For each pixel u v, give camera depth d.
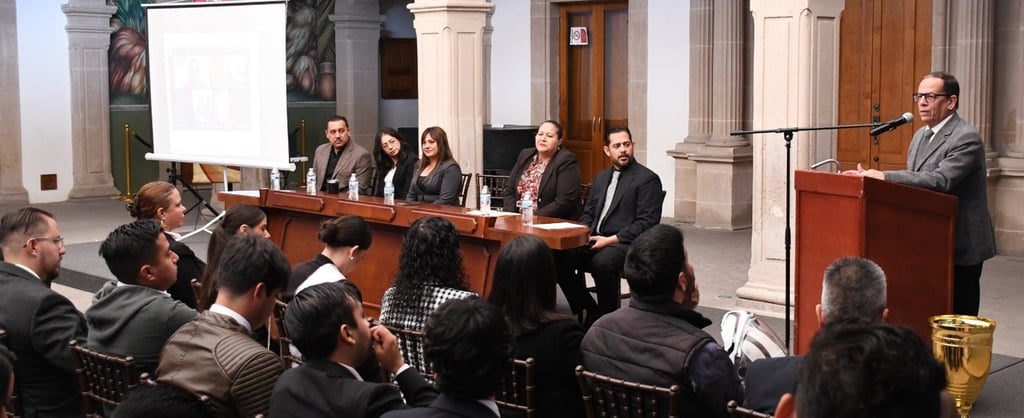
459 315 2.56
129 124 14.58
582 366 3.22
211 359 3.00
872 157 10.09
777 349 3.63
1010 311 7.05
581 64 12.76
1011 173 9.03
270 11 9.00
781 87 6.73
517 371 3.59
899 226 4.66
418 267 3.99
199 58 9.53
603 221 6.43
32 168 13.84
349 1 15.23
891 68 9.87
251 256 3.12
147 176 14.78
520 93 13.19
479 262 6.14
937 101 4.89
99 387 3.46
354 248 4.73
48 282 3.91
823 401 1.34
